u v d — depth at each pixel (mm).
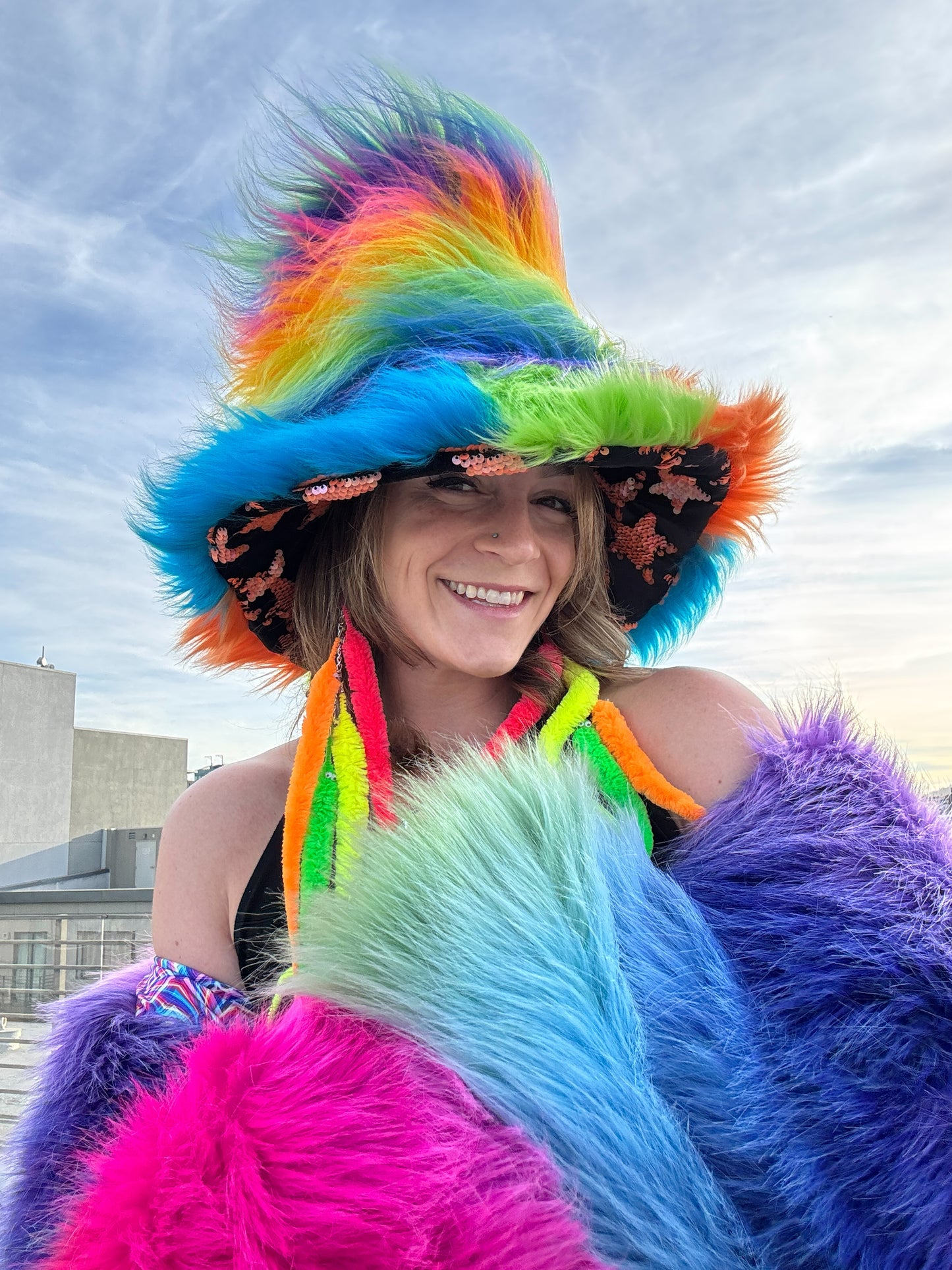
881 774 821
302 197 1172
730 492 1176
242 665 1479
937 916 695
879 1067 638
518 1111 643
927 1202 593
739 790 885
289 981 750
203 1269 556
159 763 25609
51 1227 810
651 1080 667
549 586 1088
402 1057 671
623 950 724
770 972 718
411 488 1052
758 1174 632
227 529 1144
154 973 1075
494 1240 559
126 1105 877
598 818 822
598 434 917
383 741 1077
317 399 1021
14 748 20891
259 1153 596
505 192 1116
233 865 1117
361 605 1138
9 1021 4285
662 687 1062
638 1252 589
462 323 991
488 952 699
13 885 20219
